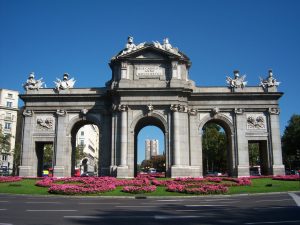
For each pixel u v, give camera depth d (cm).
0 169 10025
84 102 6156
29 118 6153
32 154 6047
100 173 5884
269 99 6109
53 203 2734
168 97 5725
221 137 11006
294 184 4412
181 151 5603
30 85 6269
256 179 5141
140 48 5859
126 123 5644
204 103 6078
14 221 1791
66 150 6038
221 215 1997
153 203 2758
